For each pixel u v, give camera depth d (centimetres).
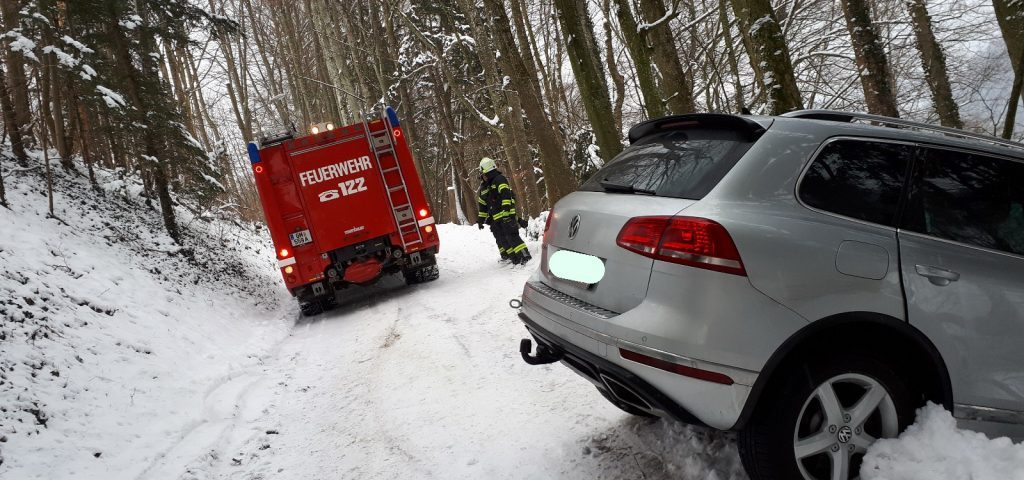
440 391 527
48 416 471
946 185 307
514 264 1143
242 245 1622
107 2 1124
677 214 284
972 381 288
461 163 3409
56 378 525
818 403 278
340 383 614
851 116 329
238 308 1034
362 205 1083
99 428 482
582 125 2683
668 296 275
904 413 286
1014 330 290
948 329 283
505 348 613
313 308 1093
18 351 533
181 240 1228
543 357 374
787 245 271
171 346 702
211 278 1120
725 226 270
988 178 316
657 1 1016
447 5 2723
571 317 321
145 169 1230
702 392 269
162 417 528
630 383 285
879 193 296
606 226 317
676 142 336
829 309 269
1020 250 305
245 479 422
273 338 888
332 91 3512
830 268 273
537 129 1396
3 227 813
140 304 788
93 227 1035
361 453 434
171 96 1305
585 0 1798
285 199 1059
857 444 281
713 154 307
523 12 2377
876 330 284
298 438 484
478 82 2919
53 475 414
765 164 291
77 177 1292
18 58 1164
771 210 280
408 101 3288
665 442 362
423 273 1166
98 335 641
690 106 1019
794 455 271
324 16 2667
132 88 1177
